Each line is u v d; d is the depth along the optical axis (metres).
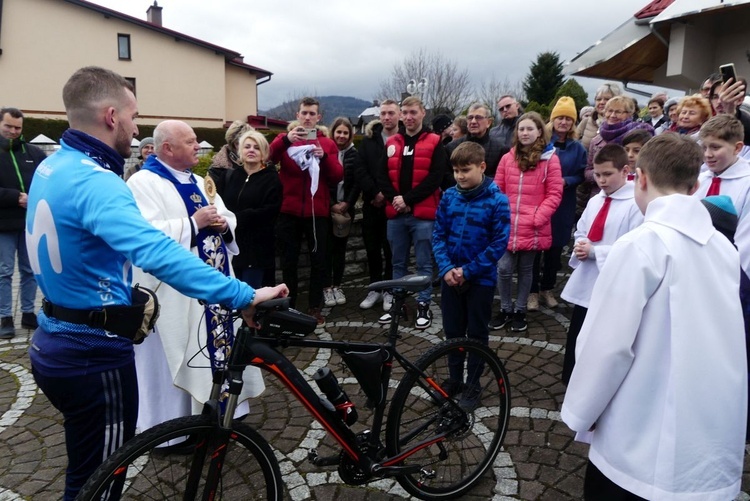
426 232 4.57
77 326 1.69
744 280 2.52
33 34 23.02
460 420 2.54
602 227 3.20
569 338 3.34
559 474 2.62
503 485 2.55
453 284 3.14
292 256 4.78
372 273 5.31
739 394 1.64
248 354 1.92
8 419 3.28
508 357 3.95
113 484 1.68
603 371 1.62
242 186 4.34
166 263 1.56
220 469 1.92
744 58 6.88
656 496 1.57
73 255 1.65
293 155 4.49
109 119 1.75
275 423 3.16
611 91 5.84
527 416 3.14
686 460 1.56
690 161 1.65
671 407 1.55
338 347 2.14
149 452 1.87
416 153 4.54
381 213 5.15
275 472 2.04
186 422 1.81
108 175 1.66
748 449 2.69
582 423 1.69
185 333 2.73
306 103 4.62
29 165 4.66
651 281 1.55
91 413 1.76
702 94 4.17
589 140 6.06
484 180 3.22
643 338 1.59
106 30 24.36
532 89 33.72
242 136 4.34
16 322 5.04
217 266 2.92
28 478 2.71
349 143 5.64
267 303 1.81
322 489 2.56
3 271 4.61
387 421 2.36
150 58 25.42
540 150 4.25
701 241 1.60
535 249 4.32
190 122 26.62
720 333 1.60
